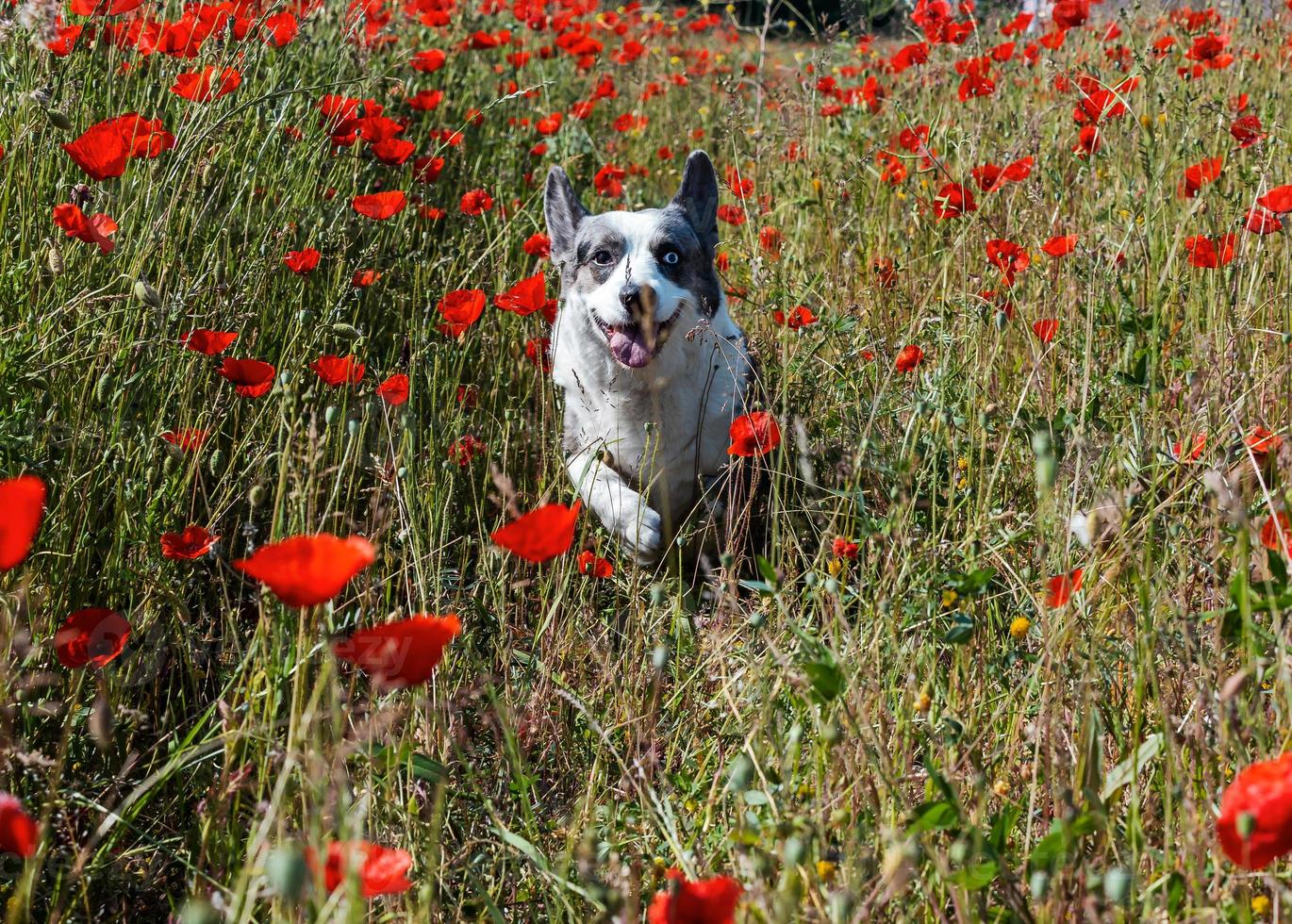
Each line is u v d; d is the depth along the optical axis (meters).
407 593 3.10
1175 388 3.43
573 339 5.07
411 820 2.42
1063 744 2.47
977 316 4.09
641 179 7.97
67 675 2.81
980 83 5.93
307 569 1.62
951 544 2.89
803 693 2.25
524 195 6.96
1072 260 4.41
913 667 2.63
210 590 3.57
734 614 3.35
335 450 3.50
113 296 3.27
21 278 3.61
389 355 4.71
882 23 9.21
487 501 4.37
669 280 4.89
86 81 4.35
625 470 5.11
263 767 2.22
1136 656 2.43
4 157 3.84
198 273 4.04
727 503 4.89
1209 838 2.12
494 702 2.64
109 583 3.10
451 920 2.45
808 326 4.21
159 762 2.90
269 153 4.84
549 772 3.07
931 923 2.14
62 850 2.37
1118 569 2.58
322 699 2.51
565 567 3.69
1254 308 4.02
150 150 3.57
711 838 2.46
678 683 3.11
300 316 3.79
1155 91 5.75
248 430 3.79
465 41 8.15
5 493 1.55
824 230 6.34
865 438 3.06
